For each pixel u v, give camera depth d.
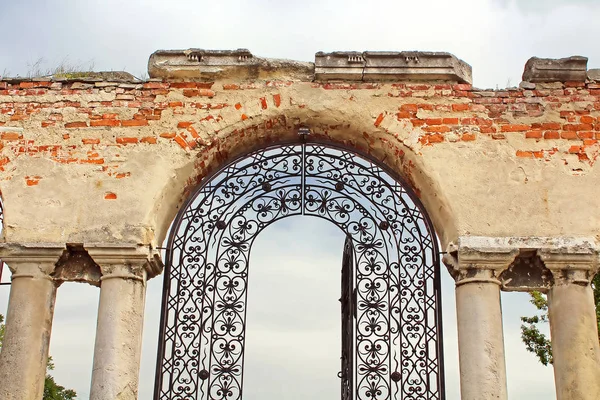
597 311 11.02
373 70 8.20
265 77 8.29
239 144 8.34
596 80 8.27
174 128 8.07
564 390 7.23
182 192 8.20
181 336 7.80
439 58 8.23
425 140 8.02
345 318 9.00
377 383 7.68
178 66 8.20
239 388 7.62
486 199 7.79
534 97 8.20
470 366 7.29
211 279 8.01
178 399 7.58
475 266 7.55
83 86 8.23
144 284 7.71
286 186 8.40
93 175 7.86
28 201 7.75
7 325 7.33
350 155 8.57
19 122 8.06
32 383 7.21
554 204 7.78
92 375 7.21
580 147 8.00
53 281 7.64
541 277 7.71
